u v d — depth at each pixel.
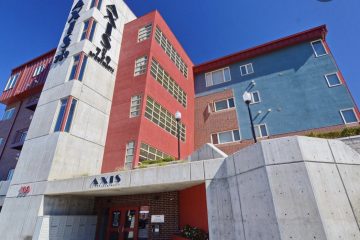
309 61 19.44
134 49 20.09
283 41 21.55
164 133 17.81
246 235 6.70
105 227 13.20
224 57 24.62
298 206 5.83
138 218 12.35
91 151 15.69
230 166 8.09
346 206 5.91
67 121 14.86
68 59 17.70
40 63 25.84
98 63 18.36
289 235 5.62
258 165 6.89
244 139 19.17
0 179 21.47
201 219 10.48
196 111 23.67
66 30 20.30
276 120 18.56
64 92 15.95
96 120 16.77
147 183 9.52
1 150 23.66
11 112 26.62
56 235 11.36
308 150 6.46
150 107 16.88
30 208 12.08
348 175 6.46
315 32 20.19
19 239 11.35
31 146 14.95
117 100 18.02
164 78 19.97
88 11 19.69
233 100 21.86
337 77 17.59
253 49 22.92
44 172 13.10
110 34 20.48
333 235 5.39
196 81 25.88
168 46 22.38
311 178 6.02
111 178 10.54
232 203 7.59
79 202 13.64
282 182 6.25
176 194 11.81
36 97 24.48
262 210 6.38
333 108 16.67
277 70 20.78
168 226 11.25
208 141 21.09
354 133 8.62
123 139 15.57
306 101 17.98
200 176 8.61
